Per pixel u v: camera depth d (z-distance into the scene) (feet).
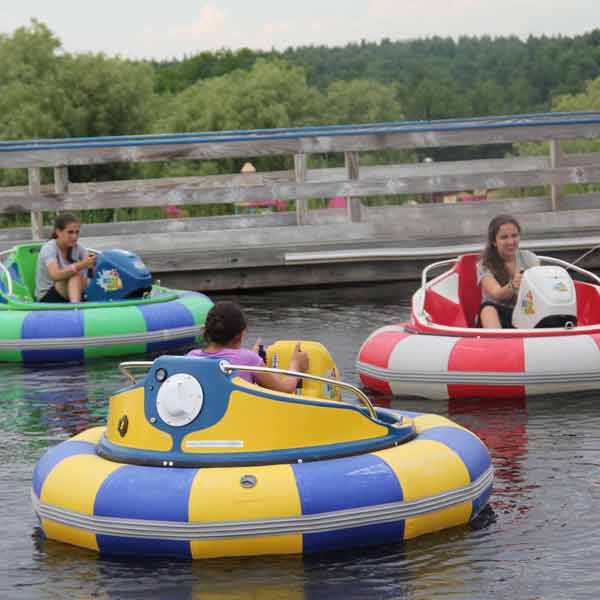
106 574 27.02
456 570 26.68
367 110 450.30
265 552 27.53
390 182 89.51
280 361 35.37
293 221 102.32
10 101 278.05
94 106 279.49
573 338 46.26
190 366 29.17
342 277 88.02
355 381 50.85
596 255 86.94
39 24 288.10
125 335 60.18
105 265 63.93
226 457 28.48
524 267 52.29
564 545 28.25
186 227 99.35
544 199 98.27
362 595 25.27
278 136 89.20
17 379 54.03
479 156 424.05
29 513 32.22
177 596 25.52
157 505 27.45
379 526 27.99
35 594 25.99
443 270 87.81
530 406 44.42
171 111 358.84
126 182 112.16
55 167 89.25
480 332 47.16
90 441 32.19
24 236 95.76
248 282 88.02
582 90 584.81
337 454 28.91
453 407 44.98
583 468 35.24
